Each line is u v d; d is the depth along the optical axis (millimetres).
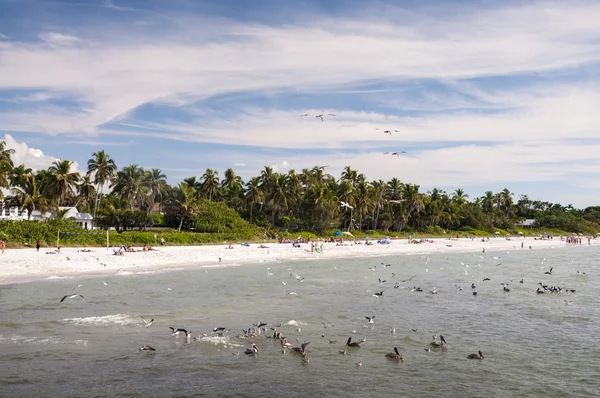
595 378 26953
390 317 40156
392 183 171375
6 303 41156
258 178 141625
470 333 35625
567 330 36750
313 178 154125
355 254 104875
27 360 27719
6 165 88938
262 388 24797
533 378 26891
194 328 35156
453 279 64312
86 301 43188
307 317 39594
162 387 24609
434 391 24875
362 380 26141
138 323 35969
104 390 24031
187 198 115938
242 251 92625
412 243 136375
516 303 46844
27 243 78500
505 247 143000
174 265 72688
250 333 33844
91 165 116188
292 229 139875
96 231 90812
